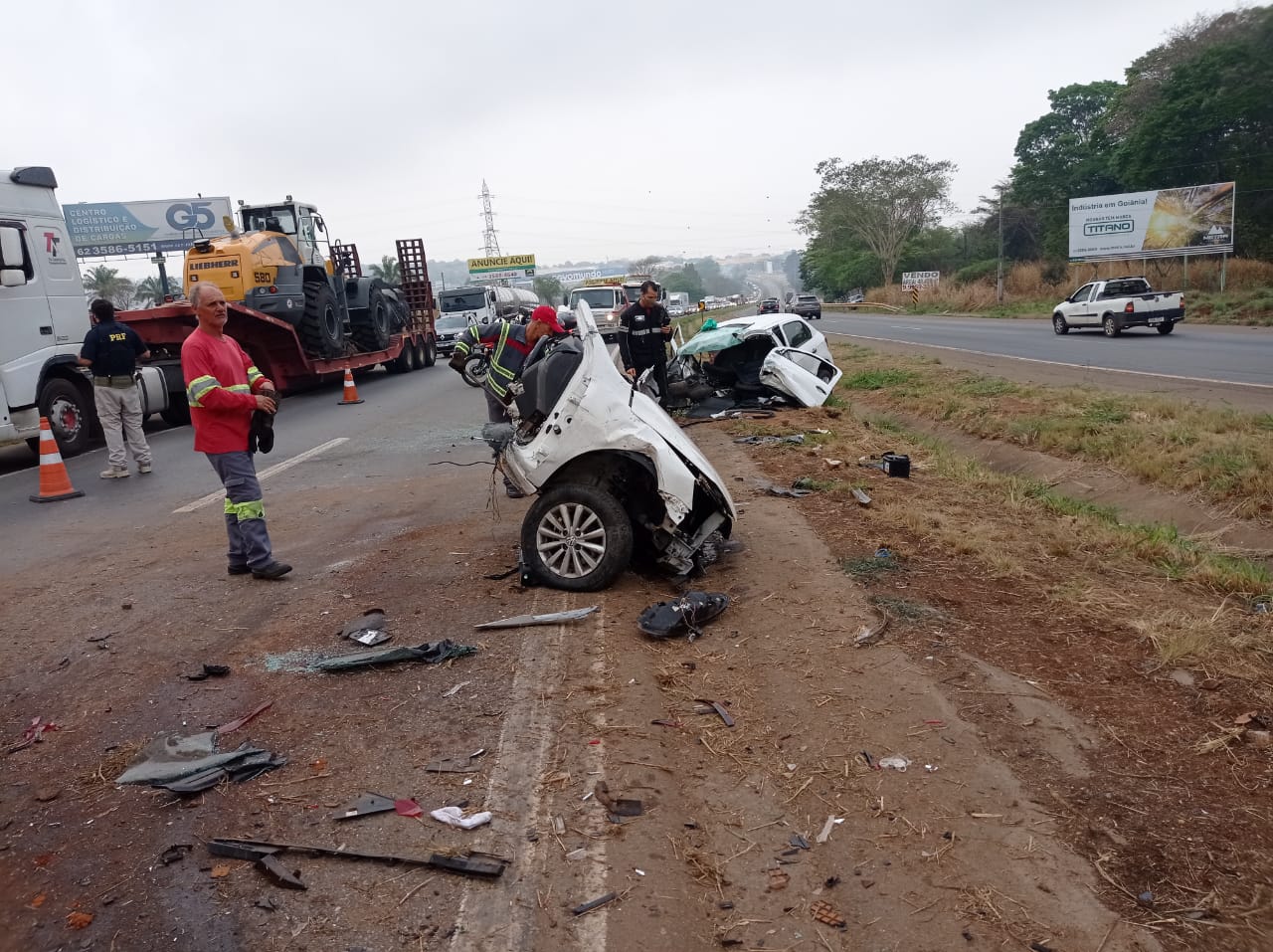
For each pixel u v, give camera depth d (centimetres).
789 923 279
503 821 312
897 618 489
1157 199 3903
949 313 4966
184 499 868
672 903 281
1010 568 566
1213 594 547
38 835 310
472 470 948
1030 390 1418
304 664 441
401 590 546
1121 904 283
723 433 1109
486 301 3525
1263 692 401
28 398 1134
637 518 553
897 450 997
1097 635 468
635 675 421
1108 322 2595
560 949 258
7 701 416
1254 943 266
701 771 354
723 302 10538
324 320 1775
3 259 1067
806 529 658
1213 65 4088
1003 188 6562
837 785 345
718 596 496
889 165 7662
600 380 516
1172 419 1131
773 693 413
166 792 331
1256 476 860
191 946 257
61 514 831
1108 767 351
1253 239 4172
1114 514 794
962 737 373
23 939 262
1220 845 306
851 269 8012
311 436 1263
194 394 544
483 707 389
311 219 1986
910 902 287
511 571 566
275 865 288
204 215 4853
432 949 256
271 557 583
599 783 335
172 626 503
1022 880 294
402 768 344
